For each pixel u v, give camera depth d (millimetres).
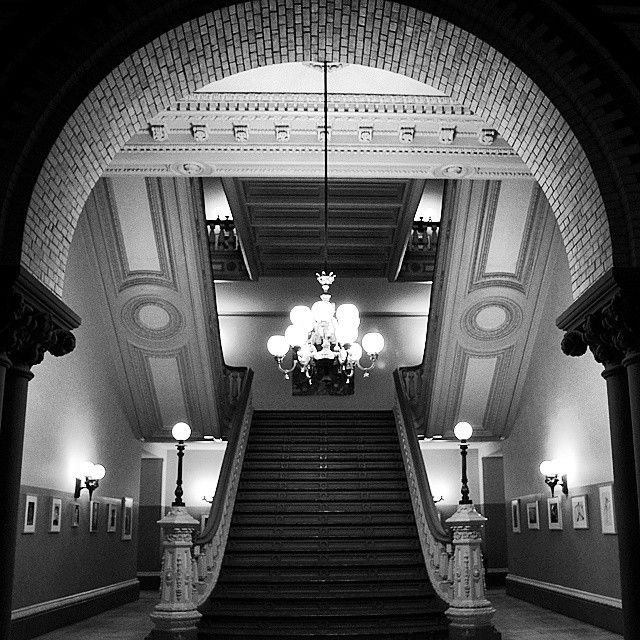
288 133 9406
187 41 5809
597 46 5332
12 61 5188
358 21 5906
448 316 13375
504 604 13125
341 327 8812
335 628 8961
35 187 5250
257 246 16281
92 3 5336
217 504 10422
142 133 9391
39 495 9727
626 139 5324
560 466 11805
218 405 14609
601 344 5520
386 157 9805
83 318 12078
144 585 16500
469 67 6059
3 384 5051
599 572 10477
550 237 12312
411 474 12039
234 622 9125
